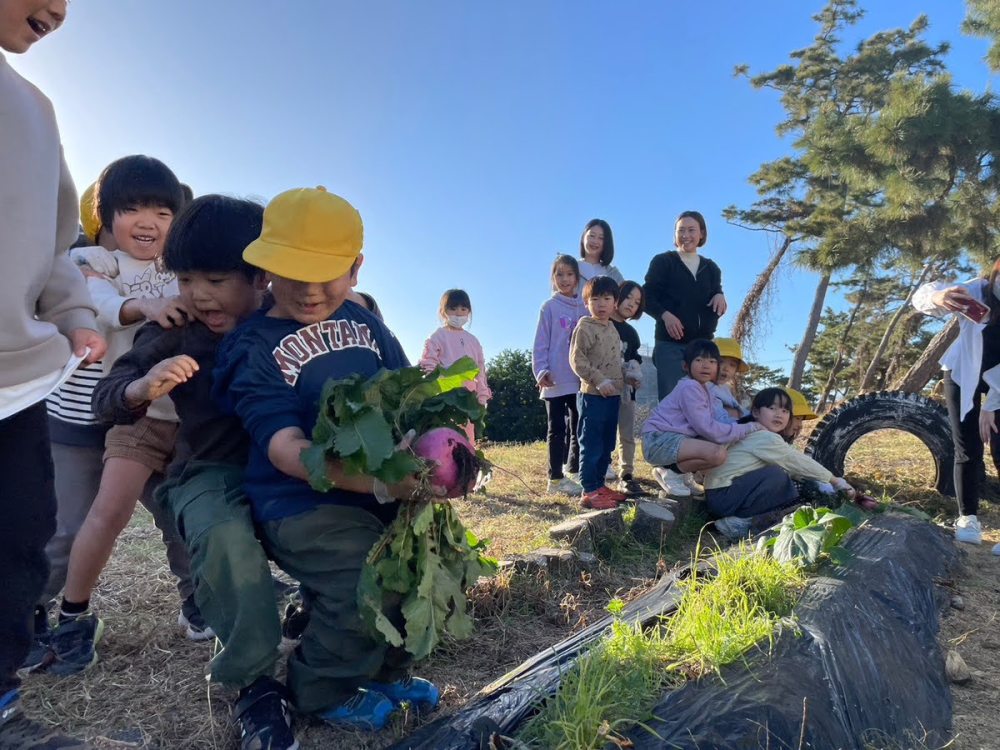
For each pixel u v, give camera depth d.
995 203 14.80
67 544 2.90
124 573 3.60
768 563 2.87
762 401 5.46
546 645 3.02
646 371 11.38
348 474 1.98
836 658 2.24
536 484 6.43
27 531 2.00
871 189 17.02
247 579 2.12
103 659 2.75
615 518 4.50
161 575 3.58
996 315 4.70
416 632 2.03
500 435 17.20
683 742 1.74
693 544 4.76
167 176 3.02
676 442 5.15
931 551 4.00
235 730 2.27
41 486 2.05
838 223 21.14
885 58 24.02
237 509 2.20
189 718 2.36
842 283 30.88
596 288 5.35
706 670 2.06
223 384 2.27
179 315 2.42
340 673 2.19
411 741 1.90
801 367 23.16
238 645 2.09
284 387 2.20
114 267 3.01
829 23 25.25
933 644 2.91
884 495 5.39
